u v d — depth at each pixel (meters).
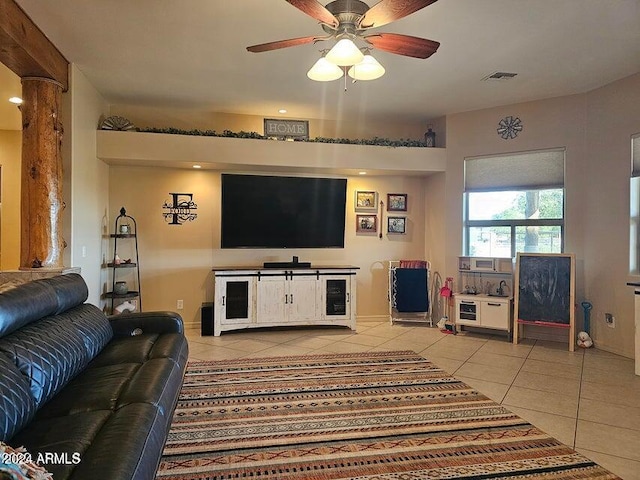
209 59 3.93
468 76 4.34
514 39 3.51
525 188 5.21
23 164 3.62
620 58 3.90
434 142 5.76
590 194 4.79
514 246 5.34
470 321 5.23
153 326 3.11
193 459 2.28
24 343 1.85
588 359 4.25
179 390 2.37
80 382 2.07
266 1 2.94
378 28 3.31
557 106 5.01
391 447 2.42
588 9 3.04
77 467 1.24
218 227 5.67
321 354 4.40
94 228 4.71
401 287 5.94
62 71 3.84
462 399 3.16
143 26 3.29
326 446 2.43
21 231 3.64
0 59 3.27
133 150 4.84
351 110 5.54
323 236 5.83
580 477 2.12
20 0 2.90
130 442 1.38
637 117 4.27
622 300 4.42
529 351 4.55
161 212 5.51
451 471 2.17
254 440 2.50
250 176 5.53
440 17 3.15
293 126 5.60
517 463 2.25
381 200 6.16
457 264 5.59
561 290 4.74
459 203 5.60
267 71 4.21
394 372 3.80
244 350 4.55
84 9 3.03
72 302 2.63
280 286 5.36
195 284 5.62
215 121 5.63
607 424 2.74
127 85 4.61
